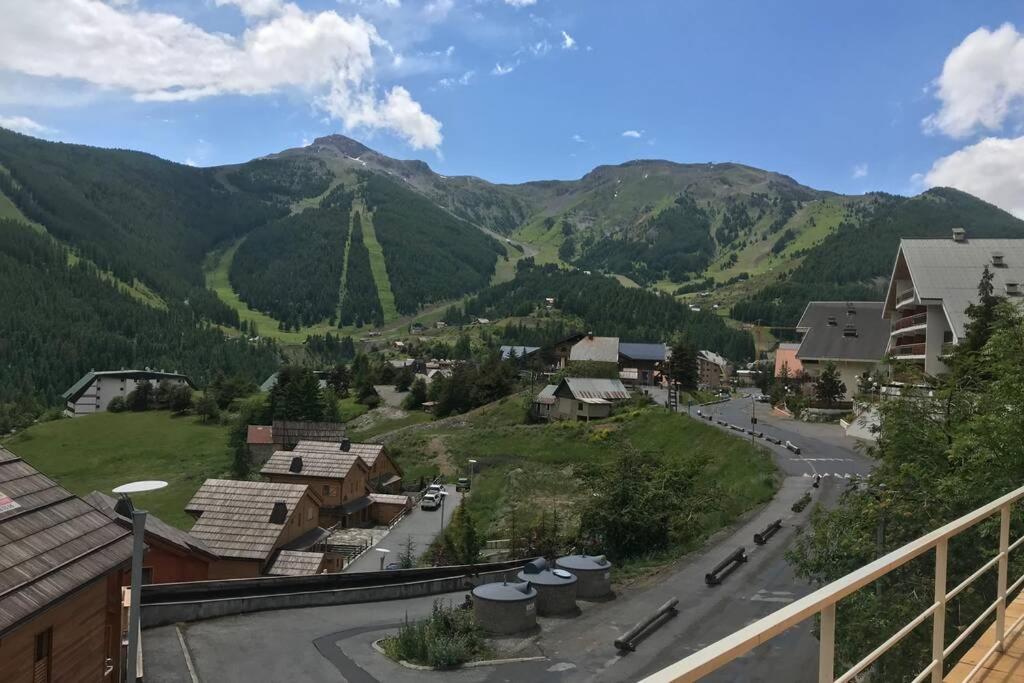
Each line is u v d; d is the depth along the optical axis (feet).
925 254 177.58
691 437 194.29
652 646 55.72
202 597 67.31
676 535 91.35
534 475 201.16
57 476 280.92
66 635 36.96
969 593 34.06
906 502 42.98
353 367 479.41
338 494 177.27
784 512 102.78
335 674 51.49
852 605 41.16
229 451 305.32
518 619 58.90
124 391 476.13
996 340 44.96
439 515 184.65
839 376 255.50
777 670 48.73
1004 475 37.63
